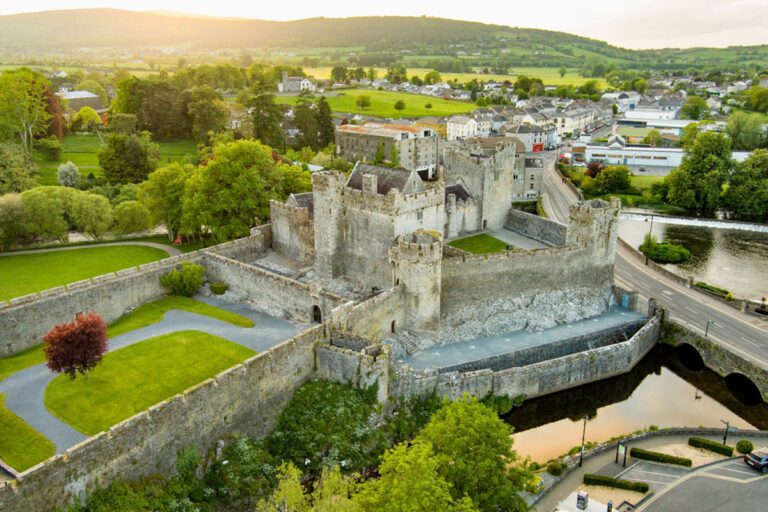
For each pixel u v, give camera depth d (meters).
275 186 127.69
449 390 81.25
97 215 124.75
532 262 100.69
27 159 157.12
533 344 93.19
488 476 57.53
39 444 59.47
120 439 56.41
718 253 152.00
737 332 99.12
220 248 107.56
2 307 80.50
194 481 61.97
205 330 86.38
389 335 89.69
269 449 69.62
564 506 63.31
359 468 68.31
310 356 76.81
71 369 68.25
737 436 76.56
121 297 92.94
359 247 98.44
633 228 173.25
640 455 72.00
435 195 98.69
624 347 92.31
